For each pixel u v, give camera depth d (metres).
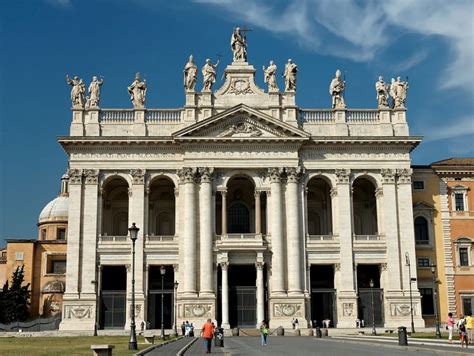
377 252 80.50
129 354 38.50
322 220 87.12
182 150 80.94
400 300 78.94
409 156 82.56
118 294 78.88
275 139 80.31
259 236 78.50
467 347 43.75
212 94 82.62
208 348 41.84
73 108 81.50
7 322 89.94
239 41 84.69
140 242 79.12
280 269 78.19
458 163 86.06
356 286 79.50
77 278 77.69
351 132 83.06
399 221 81.19
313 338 63.81
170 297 80.44
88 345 50.22
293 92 82.81
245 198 86.75
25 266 96.50
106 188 85.44
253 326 78.31
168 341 57.53
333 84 84.06
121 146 80.75
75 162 80.31
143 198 80.06
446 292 82.94
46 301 94.94
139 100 82.50
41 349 43.72
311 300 81.75
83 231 79.12
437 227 84.62
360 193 88.56
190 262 77.69
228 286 78.69
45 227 116.19
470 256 84.25
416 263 82.19
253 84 83.31
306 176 81.56
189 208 79.00
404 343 46.62
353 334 71.31
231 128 80.50
